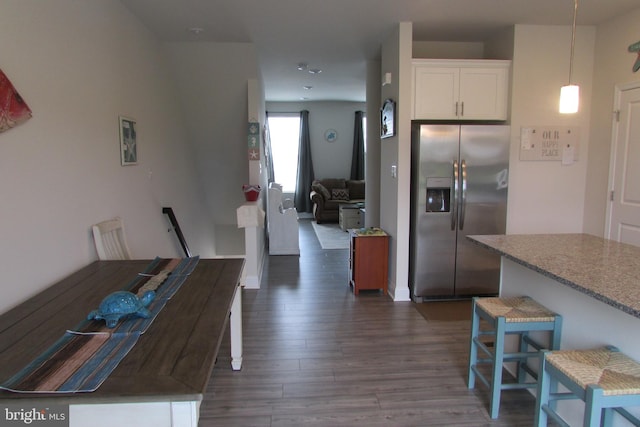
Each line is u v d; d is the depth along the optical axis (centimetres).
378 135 532
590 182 401
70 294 191
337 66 546
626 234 362
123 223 287
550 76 392
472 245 394
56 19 225
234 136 510
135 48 345
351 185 912
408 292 402
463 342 307
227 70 446
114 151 296
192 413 111
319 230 796
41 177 208
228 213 607
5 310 178
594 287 163
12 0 188
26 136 196
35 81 205
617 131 369
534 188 403
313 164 951
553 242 251
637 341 171
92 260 255
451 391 241
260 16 354
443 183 383
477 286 400
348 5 332
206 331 147
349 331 327
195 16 350
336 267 523
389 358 282
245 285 434
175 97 455
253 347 297
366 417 217
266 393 238
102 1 283
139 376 117
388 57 412
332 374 260
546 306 227
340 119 941
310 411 222
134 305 159
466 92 391
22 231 192
